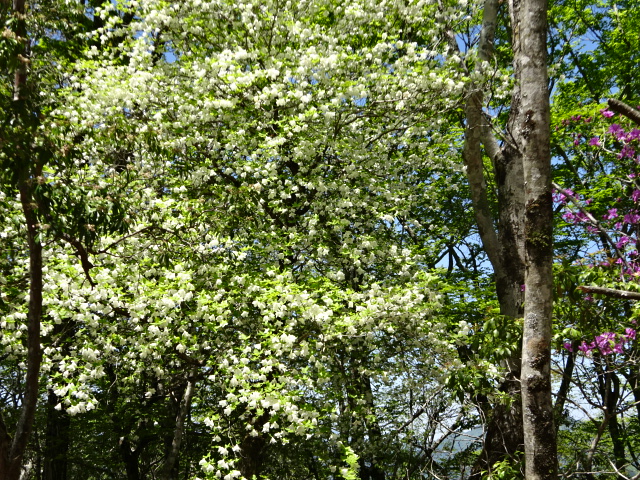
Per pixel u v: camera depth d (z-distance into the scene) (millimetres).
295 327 6941
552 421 3443
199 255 6684
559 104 11766
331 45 7852
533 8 3766
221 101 7203
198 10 8078
